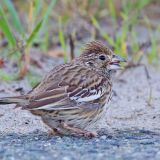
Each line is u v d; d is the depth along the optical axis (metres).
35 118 12.20
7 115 12.34
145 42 16.81
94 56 11.54
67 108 10.73
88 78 11.12
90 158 9.49
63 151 9.89
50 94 10.62
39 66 15.69
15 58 15.61
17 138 10.91
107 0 18.50
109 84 11.45
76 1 17.94
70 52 15.46
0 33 16.50
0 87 14.20
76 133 11.04
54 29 17.53
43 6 17.28
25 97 10.47
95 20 16.92
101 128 11.79
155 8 18.97
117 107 13.12
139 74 15.52
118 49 15.32
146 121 12.33
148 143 10.56
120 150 10.00
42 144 10.38
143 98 13.84
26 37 15.48
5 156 9.61
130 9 17.83
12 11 14.84
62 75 11.01
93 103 11.06
